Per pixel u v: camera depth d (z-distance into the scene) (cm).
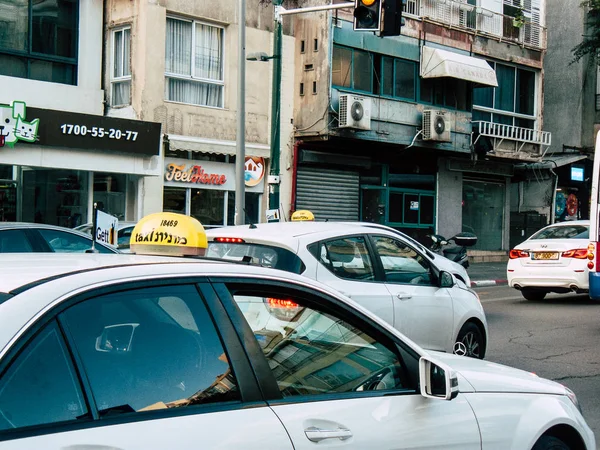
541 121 3169
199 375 290
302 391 321
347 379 341
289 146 2367
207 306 304
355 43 2430
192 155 2123
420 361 355
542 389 425
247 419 291
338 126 2334
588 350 1080
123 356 275
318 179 2477
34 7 1953
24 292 260
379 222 2664
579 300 1712
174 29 2086
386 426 333
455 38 2806
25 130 1730
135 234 372
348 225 801
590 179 3388
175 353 288
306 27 2369
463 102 2806
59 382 254
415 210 2780
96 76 2070
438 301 829
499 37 2978
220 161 2194
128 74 2042
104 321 273
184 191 2128
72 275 277
